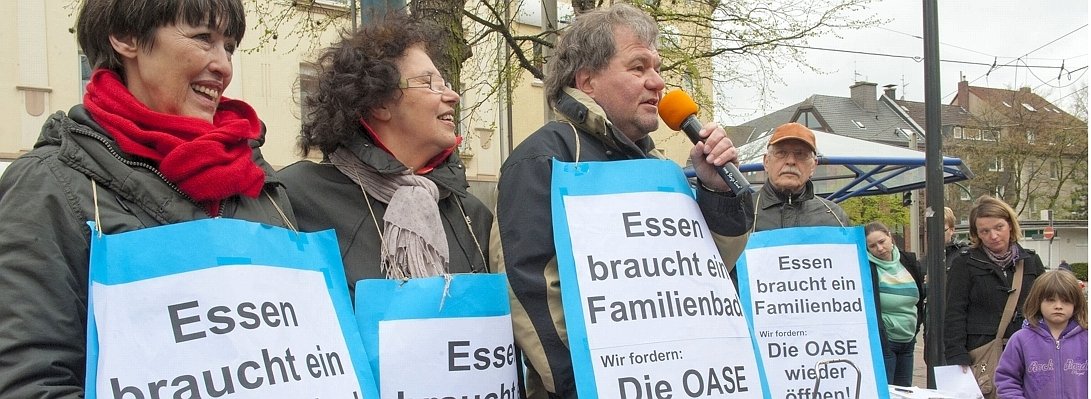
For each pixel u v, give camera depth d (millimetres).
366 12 4273
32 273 1661
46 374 1633
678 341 2385
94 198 1788
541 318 2408
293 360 1899
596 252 2400
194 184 1917
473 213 2732
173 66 1958
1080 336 5020
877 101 59500
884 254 5363
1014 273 5742
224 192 1968
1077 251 40938
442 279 2350
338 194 2521
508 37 8648
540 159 2529
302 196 2490
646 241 2455
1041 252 40594
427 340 2293
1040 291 5094
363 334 2250
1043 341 5082
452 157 2770
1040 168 35250
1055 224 39875
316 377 1929
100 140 1849
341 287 2129
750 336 2521
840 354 3729
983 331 5727
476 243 2668
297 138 2729
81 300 1734
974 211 5863
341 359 2018
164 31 1945
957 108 39031
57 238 1714
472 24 9852
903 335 5344
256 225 1966
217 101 2096
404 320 2285
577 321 2324
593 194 2473
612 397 2281
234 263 1878
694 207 2592
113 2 1932
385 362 2240
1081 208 38625
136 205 1850
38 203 1714
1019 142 34406
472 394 2322
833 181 10789
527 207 2477
